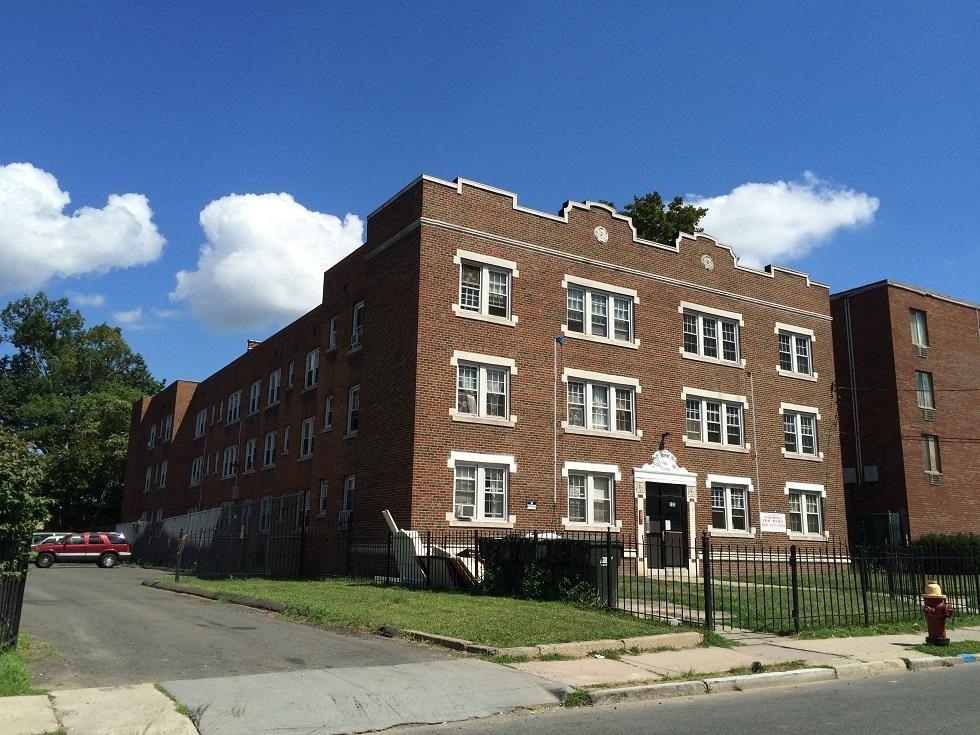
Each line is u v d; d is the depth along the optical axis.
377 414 24.94
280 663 10.23
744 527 28.72
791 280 32.34
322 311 31.47
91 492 65.75
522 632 12.31
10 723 7.12
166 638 12.27
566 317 26.41
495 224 25.47
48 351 77.00
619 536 24.97
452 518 22.89
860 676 11.37
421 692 8.87
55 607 17.27
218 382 45.38
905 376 36.25
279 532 30.34
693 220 44.34
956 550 30.25
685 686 9.83
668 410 27.84
